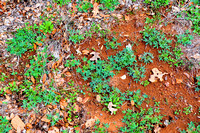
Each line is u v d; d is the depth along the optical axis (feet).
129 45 3.68
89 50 3.70
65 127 3.22
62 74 3.55
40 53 3.60
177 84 3.51
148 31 3.73
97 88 3.44
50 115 3.23
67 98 3.39
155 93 3.47
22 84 3.42
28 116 3.23
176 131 3.25
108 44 3.69
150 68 3.58
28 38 3.67
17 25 3.80
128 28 3.84
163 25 3.82
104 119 3.32
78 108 3.35
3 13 3.86
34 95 3.34
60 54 3.67
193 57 3.57
